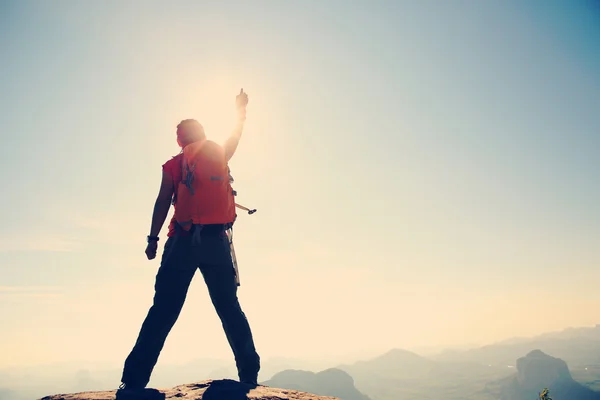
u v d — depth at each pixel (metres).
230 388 2.47
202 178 3.17
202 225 3.13
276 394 2.44
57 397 2.22
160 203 3.22
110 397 2.27
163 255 3.21
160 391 2.42
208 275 3.23
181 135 3.46
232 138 3.59
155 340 2.98
